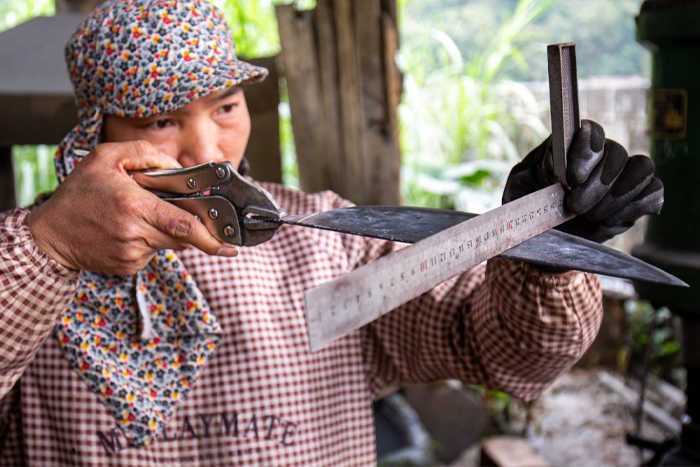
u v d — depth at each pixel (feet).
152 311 3.59
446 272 2.02
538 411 9.82
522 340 3.31
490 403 9.42
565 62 2.49
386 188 7.34
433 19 16.63
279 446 3.76
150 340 3.61
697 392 5.24
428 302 3.90
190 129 3.43
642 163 2.59
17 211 3.46
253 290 3.81
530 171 2.73
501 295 3.22
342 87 7.31
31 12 12.36
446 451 9.09
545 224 2.46
